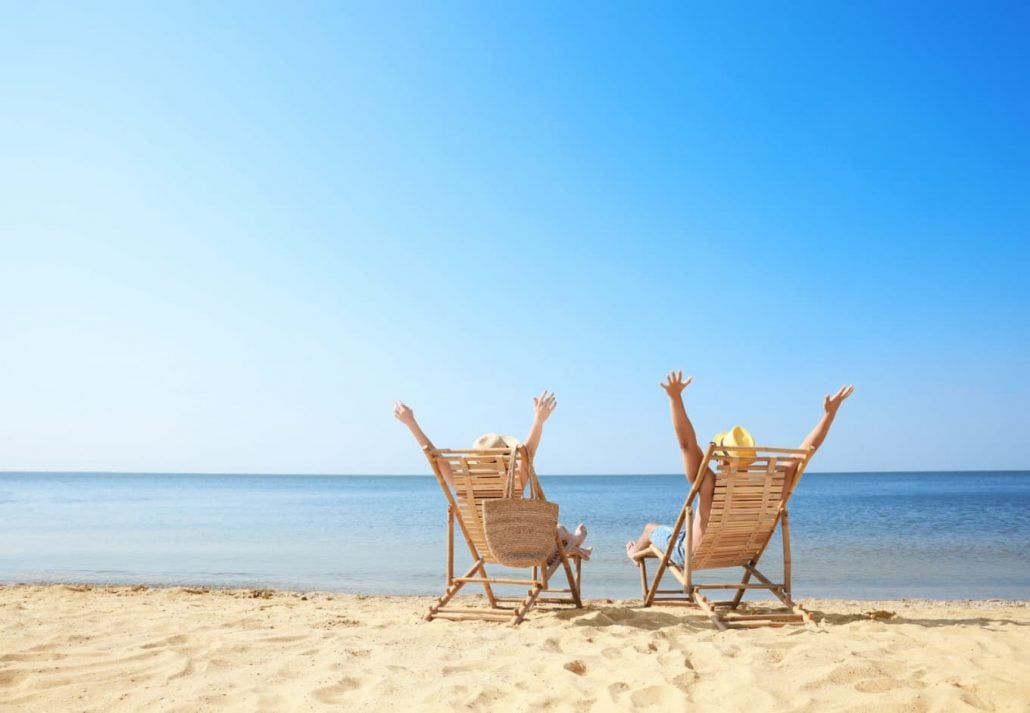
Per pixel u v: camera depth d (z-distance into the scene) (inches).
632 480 6328.7
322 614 223.1
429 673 137.0
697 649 154.9
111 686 129.3
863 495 2101.4
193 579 390.9
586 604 257.9
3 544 566.6
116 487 3376.0
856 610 261.7
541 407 207.9
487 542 189.9
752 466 197.9
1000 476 7116.1
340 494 2399.1
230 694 123.3
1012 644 157.8
